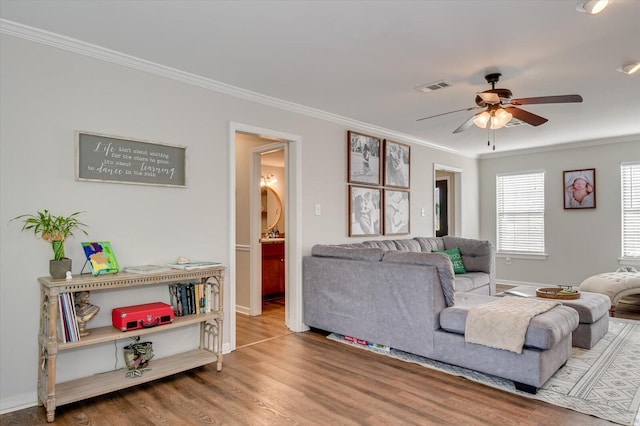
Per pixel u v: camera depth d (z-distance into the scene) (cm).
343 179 470
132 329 268
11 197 246
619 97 391
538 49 282
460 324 299
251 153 495
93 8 227
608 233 601
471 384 282
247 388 276
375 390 272
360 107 425
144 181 303
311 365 320
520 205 699
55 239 246
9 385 244
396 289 338
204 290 318
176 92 325
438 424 227
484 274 542
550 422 229
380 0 219
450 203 743
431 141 604
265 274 586
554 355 284
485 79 341
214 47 279
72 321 243
